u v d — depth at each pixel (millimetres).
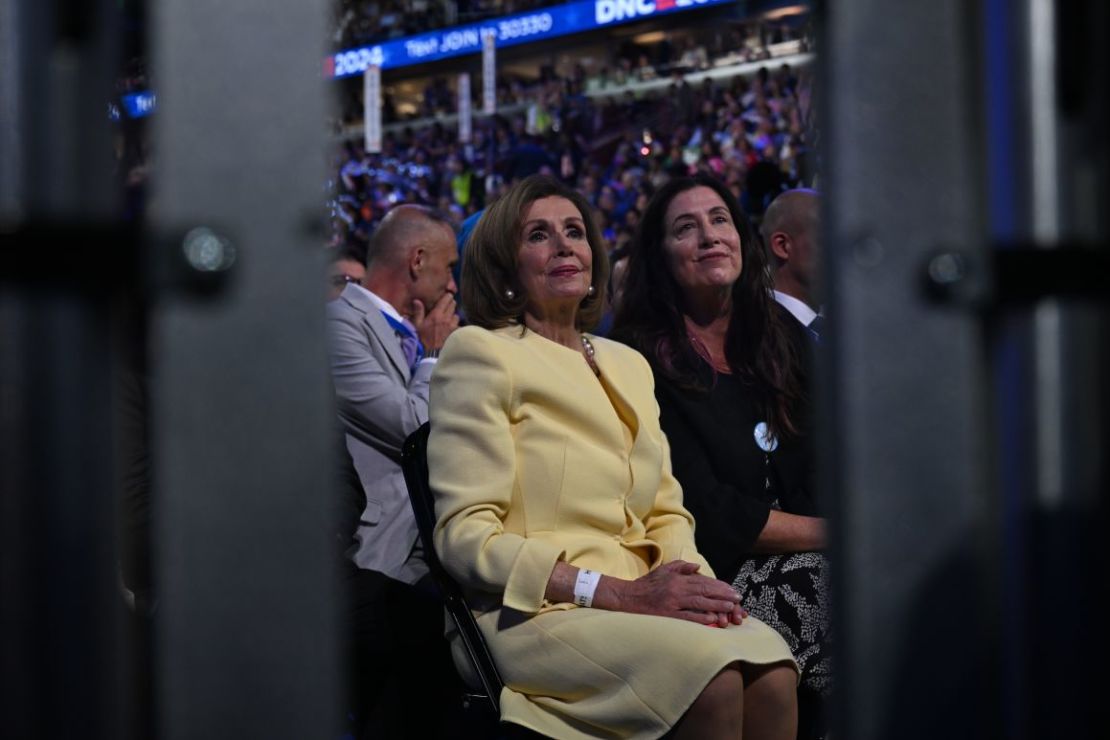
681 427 2668
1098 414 642
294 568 604
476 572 2168
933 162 633
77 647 575
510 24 22672
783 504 2730
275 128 599
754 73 18062
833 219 633
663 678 2045
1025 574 649
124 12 625
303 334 602
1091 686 647
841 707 649
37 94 579
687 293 2811
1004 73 639
